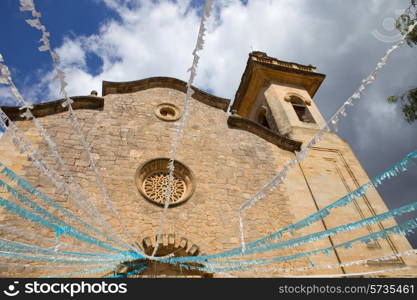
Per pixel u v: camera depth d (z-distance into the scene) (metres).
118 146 11.92
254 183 12.46
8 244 5.88
